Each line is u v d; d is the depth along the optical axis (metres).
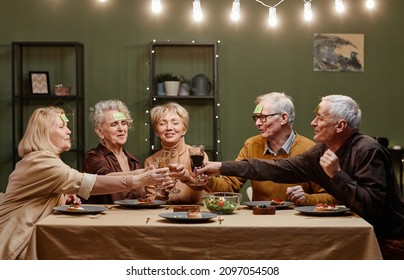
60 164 3.04
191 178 3.39
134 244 2.63
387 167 3.03
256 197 3.66
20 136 6.07
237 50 6.09
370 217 2.97
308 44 6.09
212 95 5.96
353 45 6.08
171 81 5.85
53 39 6.09
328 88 6.10
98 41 6.08
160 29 6.08
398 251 2.97
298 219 2.83
